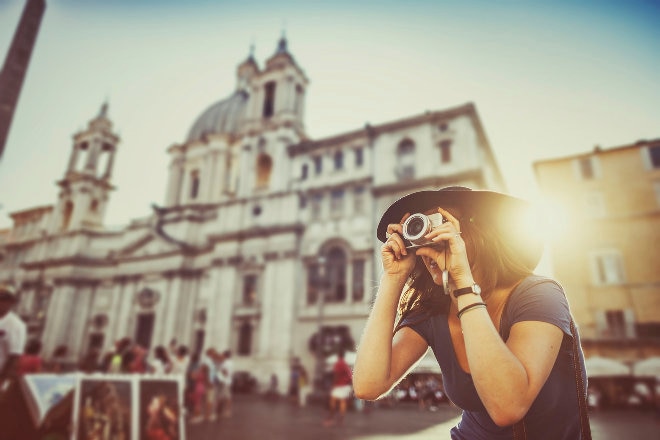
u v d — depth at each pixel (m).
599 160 27.44
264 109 38.16
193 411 12.18
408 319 1.48
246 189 34.19
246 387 26.23
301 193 31.16
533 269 1.30
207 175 43.50
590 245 25.88
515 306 1.10
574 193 27.34
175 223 39.62
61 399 4.34
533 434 1.03
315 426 10.19
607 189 26.67
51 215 47.00
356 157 30.73
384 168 29.05
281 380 26.03
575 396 1.05
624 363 22.52
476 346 0.94
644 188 25.86
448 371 1.28
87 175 45.59
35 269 43.00
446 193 1.32
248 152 35.31
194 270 36.31
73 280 40.22
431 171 27.45
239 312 29.94
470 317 0.99
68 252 42.34
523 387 0.88
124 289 38.88
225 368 12.87
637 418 14.16
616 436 8.22
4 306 4.39
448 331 1.31
